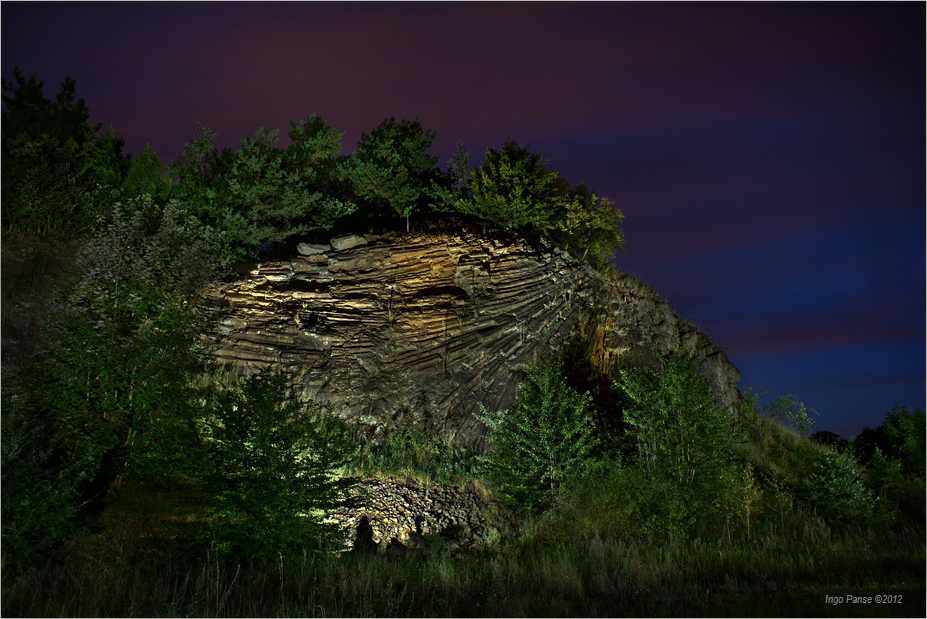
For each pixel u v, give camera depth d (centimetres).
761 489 1644
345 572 948
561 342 1986
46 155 1727
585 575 1056
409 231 2105
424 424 1658
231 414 994
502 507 1410
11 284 1437
